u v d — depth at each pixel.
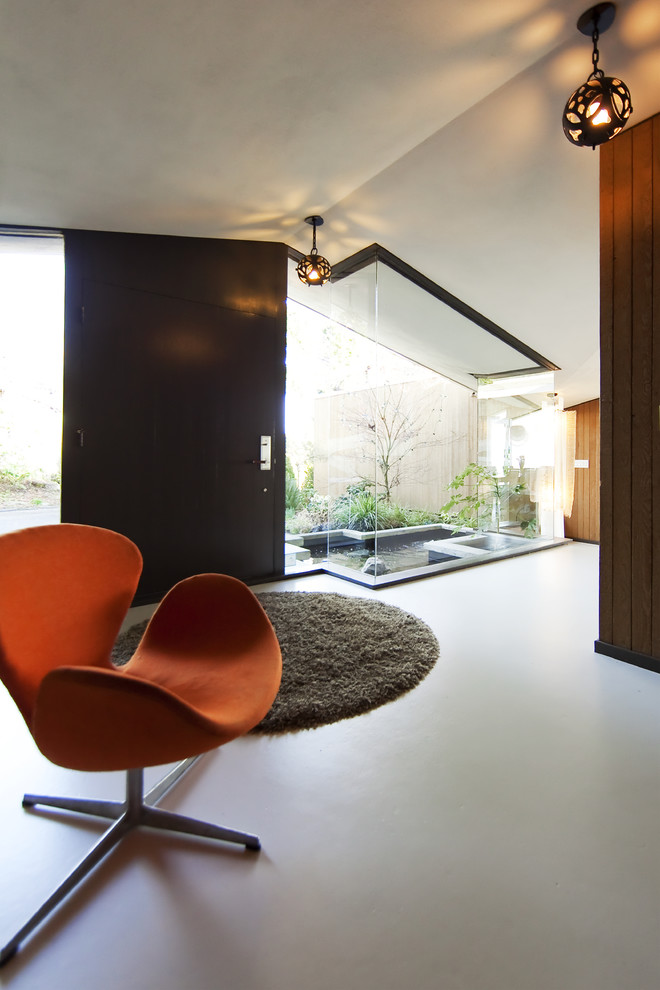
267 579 3.92
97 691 0.97
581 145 1.95
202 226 3.31
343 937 1.02
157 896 1.11
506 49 2.02
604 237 2.49
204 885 1.14
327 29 1.76
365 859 1.22
